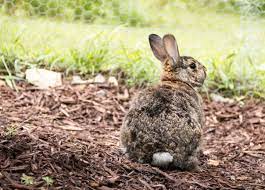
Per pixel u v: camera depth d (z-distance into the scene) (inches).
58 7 539.5
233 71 476.4
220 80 472.1
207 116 432.1
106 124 400.8
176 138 321.4
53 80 442.6
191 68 357.1
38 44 475.5
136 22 590.9
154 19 615.8
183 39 543.5
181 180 314.7
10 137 321.7
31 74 442.6
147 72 460.4
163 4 667.4
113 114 414.6
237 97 458.0
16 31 472.4
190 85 356.8
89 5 550.6
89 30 506.3
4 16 511.5
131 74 462.3
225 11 597.6
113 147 350.9
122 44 473.7
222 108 443.8
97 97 432.8
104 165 317.4
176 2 645.9
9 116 375.9
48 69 458.9
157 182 309.1
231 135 406.6
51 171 295.3
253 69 474.0
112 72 464.4
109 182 298.8
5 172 284.4
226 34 556.4
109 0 566.3
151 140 322.3
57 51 472.1
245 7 504.4
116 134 382.6
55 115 397.1
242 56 480.4
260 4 504.1
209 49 509.0
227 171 343.6
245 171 346.6
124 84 457.1
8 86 427.5
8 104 399.9
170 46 354.3
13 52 456.4
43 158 304.8
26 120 372.5
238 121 427.5
